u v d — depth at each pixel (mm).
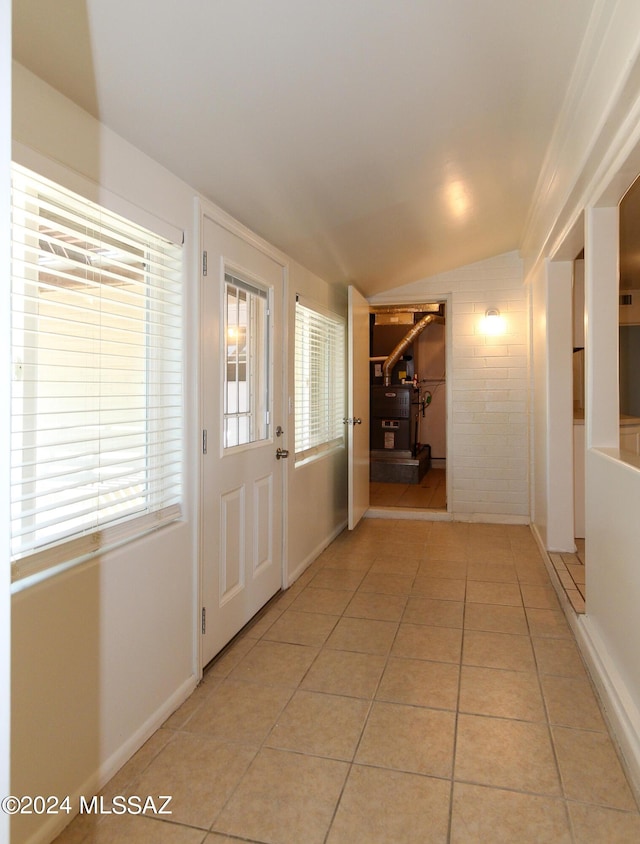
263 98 1771
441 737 1896
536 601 3133
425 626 2799
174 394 2094
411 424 7543
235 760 1774
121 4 1255
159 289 1931
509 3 1588
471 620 2873
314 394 4023
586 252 2436
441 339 8586
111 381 1738
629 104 1661
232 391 2646
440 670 2354
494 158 2754
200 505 2244
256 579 2908
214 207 2336
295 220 2846
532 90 2162
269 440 3062
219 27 1416
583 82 2047
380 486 6938
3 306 716
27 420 1440
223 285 2449
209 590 2355
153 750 1824
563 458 3773
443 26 1618
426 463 8109
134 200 1788
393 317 7199
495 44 1780
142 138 1755
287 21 1456
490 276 4934
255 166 2186
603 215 2375
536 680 2270
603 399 2496
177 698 2070
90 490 1710
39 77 1383
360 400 4641
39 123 1390
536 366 4371
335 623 2834
